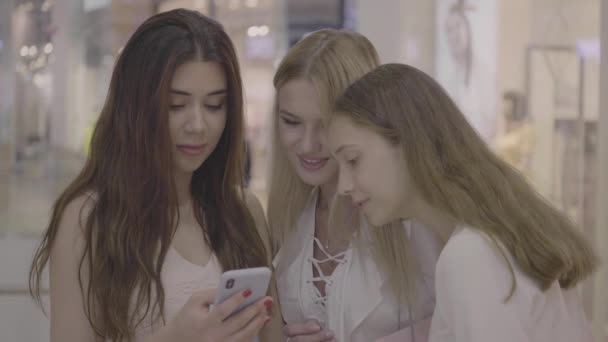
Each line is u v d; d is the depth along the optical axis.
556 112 4.62
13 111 4.57
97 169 1.66
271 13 6.88
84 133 4.79
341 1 10.13
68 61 4.82
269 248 1.95
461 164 1.45
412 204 1.53
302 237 1.96
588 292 3.82
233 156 1.78
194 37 1.60
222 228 1.78
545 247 1.38
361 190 1.51
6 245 3.81
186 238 1.73
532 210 1.45
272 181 2.01
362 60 1.83
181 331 1.42
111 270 1.60
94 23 4.96
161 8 5.70
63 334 1.59
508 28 4.83
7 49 4.57
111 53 5.04
